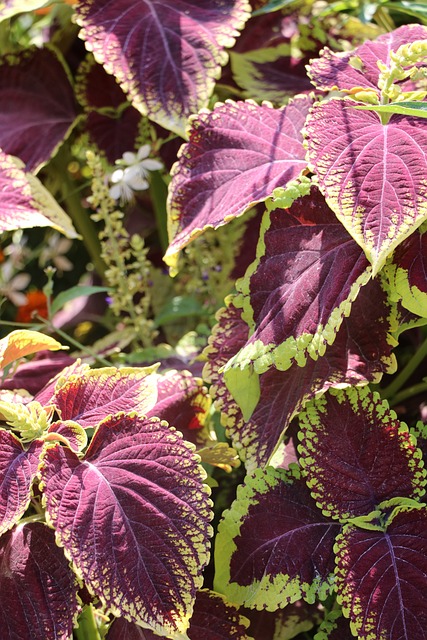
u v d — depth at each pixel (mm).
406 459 733
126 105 955
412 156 688
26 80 976
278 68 936
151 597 665
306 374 740
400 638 687
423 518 717
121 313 1115
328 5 981
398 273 713
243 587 729
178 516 678
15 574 695
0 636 684
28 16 1132
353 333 741
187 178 769
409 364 859
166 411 784
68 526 670
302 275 728
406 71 736
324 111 717
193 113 832
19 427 709
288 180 750
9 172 838
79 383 738
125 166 942
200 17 873
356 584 701
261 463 742
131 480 687
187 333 997
